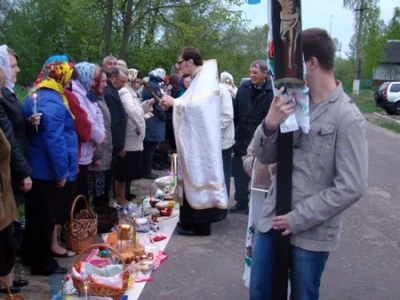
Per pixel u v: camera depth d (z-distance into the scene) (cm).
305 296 255
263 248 264
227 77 928
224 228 603
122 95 648
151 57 2033
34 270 436
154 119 817
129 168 654
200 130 546
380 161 1165
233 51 3206
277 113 237
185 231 570
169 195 662
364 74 4734
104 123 557
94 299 365
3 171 353
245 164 315
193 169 550
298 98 236
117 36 1894
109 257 448
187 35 1873
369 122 2250
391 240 582
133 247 479
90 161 530
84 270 379
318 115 243
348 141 236
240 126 650
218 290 432
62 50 3022
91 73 513
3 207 356
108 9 1442
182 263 488
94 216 504
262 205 290
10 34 3186
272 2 227
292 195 248
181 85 859
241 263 493
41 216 432
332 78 245
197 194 553
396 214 697
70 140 446
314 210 238
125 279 380
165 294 421
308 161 245
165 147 949
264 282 264
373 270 487
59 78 429
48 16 3098
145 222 572
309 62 242
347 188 234
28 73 3061
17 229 450
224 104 607
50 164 428
